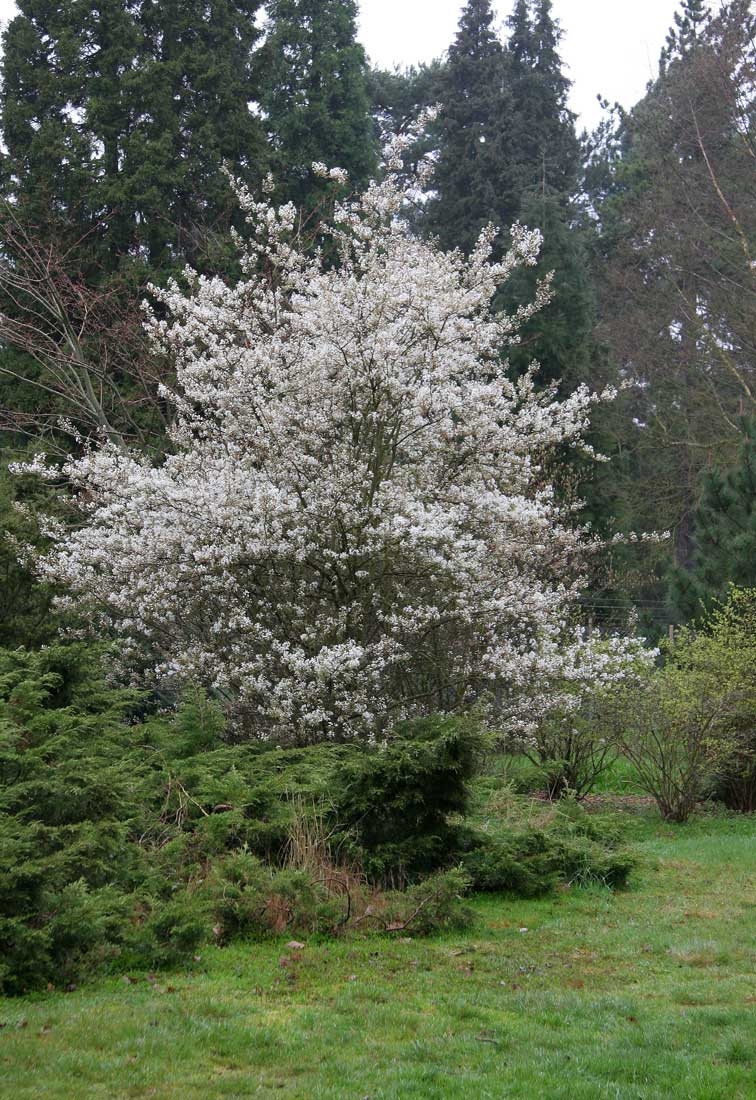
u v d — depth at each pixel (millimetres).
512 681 11273
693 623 14398
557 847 8789
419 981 6094
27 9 23188
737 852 10352
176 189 22609
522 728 11070
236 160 23391
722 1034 5172
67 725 8070
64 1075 4480
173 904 6449
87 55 23156
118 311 19094
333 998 5746
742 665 12414
